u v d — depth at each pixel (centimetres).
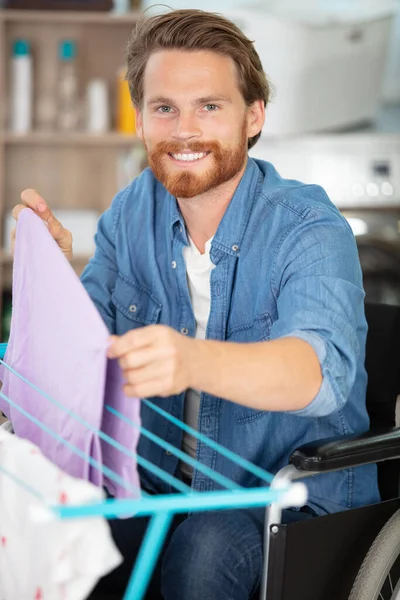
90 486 105
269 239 179
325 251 168
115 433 133
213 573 158
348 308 162
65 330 138
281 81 384
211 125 176
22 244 161
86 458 130
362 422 185
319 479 177
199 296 192
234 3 438
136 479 127
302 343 148
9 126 423
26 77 412
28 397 157
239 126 180
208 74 174
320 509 176
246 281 182
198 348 133
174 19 176
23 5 407
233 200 184
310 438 178
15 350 161
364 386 185
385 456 166
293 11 409
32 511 98
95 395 128
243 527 164
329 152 393
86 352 129
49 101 427
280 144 391
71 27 423
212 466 182
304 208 177
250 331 183
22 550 114
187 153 177
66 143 429
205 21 176
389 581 175
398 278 388
